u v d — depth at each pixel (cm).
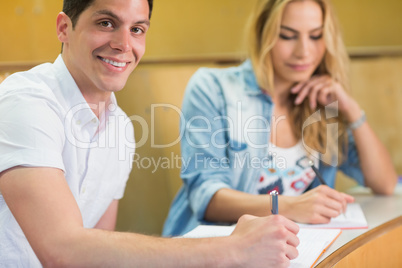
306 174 197
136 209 211
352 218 161
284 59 197
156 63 245
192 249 100
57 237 96
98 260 95
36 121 106
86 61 118
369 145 207
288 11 193
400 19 289
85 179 130
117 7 115
